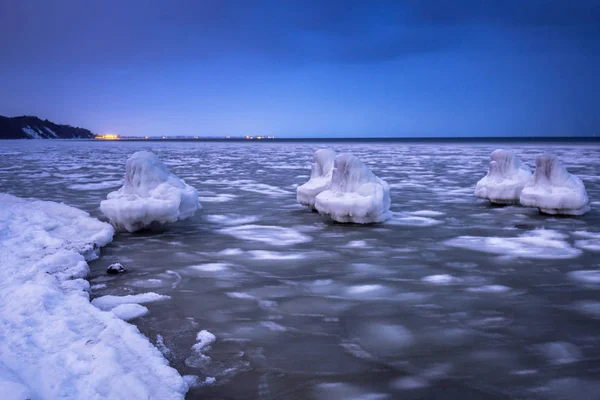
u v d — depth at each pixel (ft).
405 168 77.20
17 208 30.48
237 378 11.19
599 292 17.12
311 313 15.25
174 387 10.32
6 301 14.43
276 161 102.78
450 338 13.39
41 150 172.76
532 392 10.62
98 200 41.01
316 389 10.77
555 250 22.99
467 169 74.74
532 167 77.15
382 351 12.62
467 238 25.67
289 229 28.35
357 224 29.73
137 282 18.24
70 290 16.12
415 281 18.48
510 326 14.20
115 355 11.14
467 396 10.48
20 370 10.19
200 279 18.70
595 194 42.73
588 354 12.41
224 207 37.11
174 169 78.23
